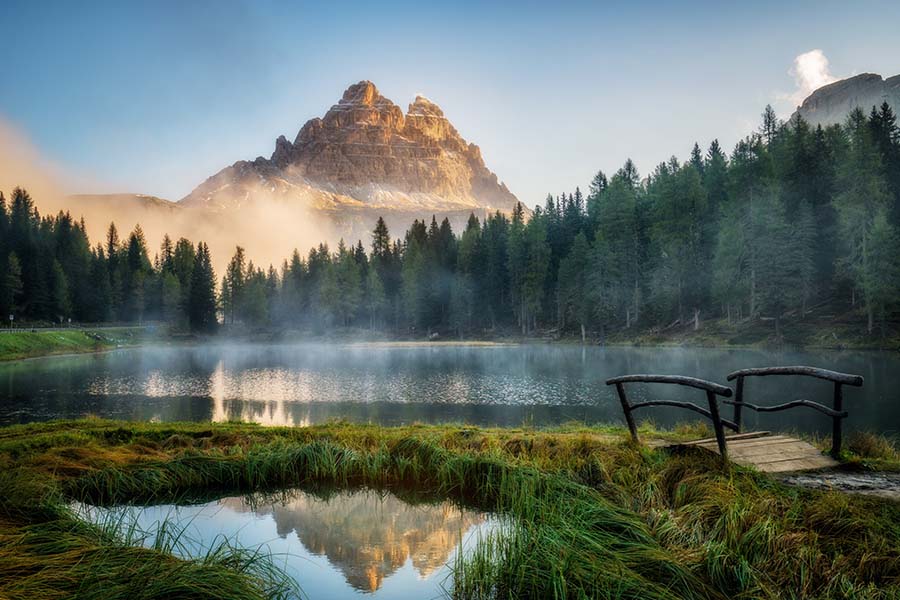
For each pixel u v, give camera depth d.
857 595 3.77
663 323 66.38
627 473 6.61
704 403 21.59
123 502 7.21
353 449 8.73
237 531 6.06
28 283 95.81
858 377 6.88
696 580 4.11
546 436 9.35
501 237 102.81
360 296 108.69
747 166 63.06
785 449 7.42
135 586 3.70
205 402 25.27
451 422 18.59
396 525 6.26
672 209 67.06
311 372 40.47
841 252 55.25
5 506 5.54
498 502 6.66
